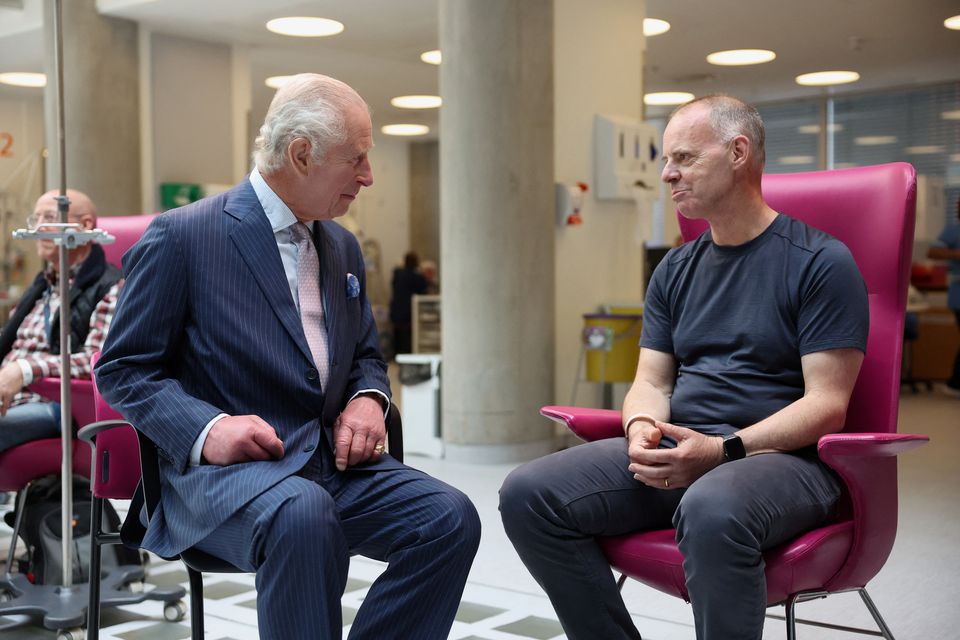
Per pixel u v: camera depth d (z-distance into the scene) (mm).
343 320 2316
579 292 7133
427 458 6398
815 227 2561
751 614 2074
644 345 2652
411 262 15078
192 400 2129
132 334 2168
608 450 2439
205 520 2047
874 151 13391
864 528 2193
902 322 2432
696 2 8734
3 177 12453
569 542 2316
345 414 2291
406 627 2090
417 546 2107
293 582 1903
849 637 3039
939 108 12867
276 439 2096
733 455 2264
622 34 7559
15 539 3551
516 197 6172
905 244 2424
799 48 10648
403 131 15781
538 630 3162
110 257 3762
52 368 3410
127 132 8672
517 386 6223
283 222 2244
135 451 2625
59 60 3178
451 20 6184
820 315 2328
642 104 7797
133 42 8734
